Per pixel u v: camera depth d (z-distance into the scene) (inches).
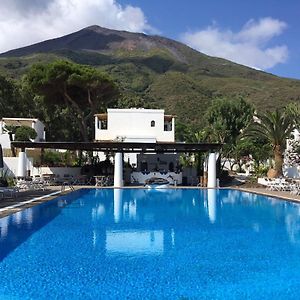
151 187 1123.3
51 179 1185.4
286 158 1274.6
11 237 454.9
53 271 321.1
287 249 403.5
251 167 1871.3
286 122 1233.4
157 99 3560.5
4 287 281.9
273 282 297.3
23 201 757.9
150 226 539.8
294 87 4210.1
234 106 1887.3
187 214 663.1
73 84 1537.9
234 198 917.8
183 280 301.1
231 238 459.2
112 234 478.6
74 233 482.9
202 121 2706.7
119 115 1546.5
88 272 319.0
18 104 1966.0
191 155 1596.9
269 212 687.7
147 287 284.7
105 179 1190.3
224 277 308.8
